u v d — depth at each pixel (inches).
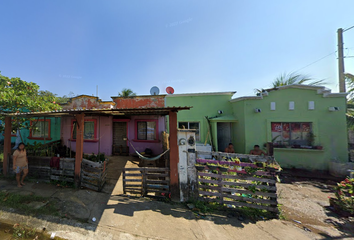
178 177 161.9
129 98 357.7
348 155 289.3
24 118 245.4
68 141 332.2
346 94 291.7
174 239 106.2
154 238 106.1
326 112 302.7
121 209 137.0
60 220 118.0
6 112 210.2
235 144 374.0
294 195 198.4
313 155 297.7
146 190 167.3
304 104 313.6
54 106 273.7
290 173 283.1
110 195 163.0
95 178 172.2
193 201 156.9
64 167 185.5
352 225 132.7
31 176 193.8
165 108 154.2
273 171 146.0
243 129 340.2
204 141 393.7
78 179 176.7
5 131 206.4
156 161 288.0
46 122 345.4
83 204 141.6
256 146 295.4
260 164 149.9
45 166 191.0
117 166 254.5
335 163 272.7
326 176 270.2
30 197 147.0
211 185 163.5
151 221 123.4
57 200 145.6
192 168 161.0
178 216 132.8
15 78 263.9
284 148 308.7
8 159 203.8
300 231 121.5
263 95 331.3
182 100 406.6
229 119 361.7
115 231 110.1
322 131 301.9
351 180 158.4
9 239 100.2
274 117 325.1
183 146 162.7
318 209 161.6
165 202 156.8
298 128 316.8
